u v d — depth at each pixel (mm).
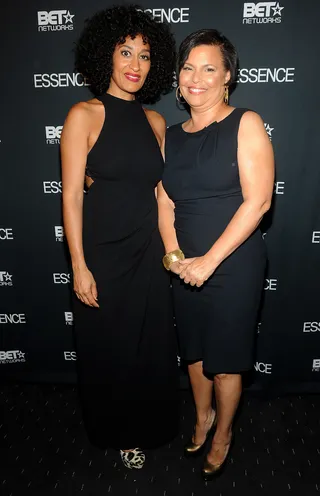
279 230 2201
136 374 1813
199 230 1583
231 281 1574
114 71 1601
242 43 1955
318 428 2125
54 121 2111
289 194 2145
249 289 1585
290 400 2350
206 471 1805
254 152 1446
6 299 2406
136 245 1681
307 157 2088
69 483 1814
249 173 1458
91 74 1653
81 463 1925
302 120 2039
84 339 1756
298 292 2285
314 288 2275
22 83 2064
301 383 2414
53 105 2088
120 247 1661
